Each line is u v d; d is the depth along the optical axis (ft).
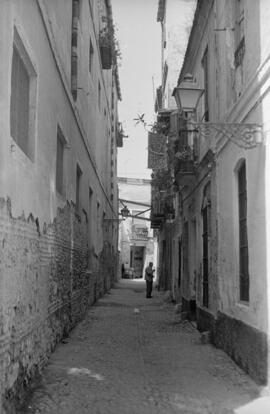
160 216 78.28
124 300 65.92
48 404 18.37
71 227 35.45
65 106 32.53
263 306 21.11
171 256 66.95
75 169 37.96
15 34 18.48
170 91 68.85
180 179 40.40
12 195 17.01
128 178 157.48
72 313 35.94
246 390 20.84
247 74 24.23
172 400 19.43
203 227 37.27
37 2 22.08
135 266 170.09
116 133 109.40
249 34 23.97
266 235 20.88
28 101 22.04
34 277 21.33
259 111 22.15
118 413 17.79
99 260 63.41
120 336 34.58
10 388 16.53
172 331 37.35
